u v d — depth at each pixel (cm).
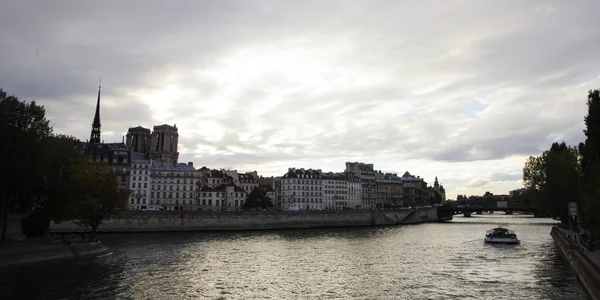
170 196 18588
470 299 4375
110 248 8644
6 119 6078
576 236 7738
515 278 5459
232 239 11244
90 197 7856
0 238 7281
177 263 6669
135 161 18112
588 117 5869
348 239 11444
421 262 6956
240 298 4438
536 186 11538
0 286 4638
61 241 7575
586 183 6812
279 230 15262
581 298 4303
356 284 5166
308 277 5622
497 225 18000
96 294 4419
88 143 18475
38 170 6556
